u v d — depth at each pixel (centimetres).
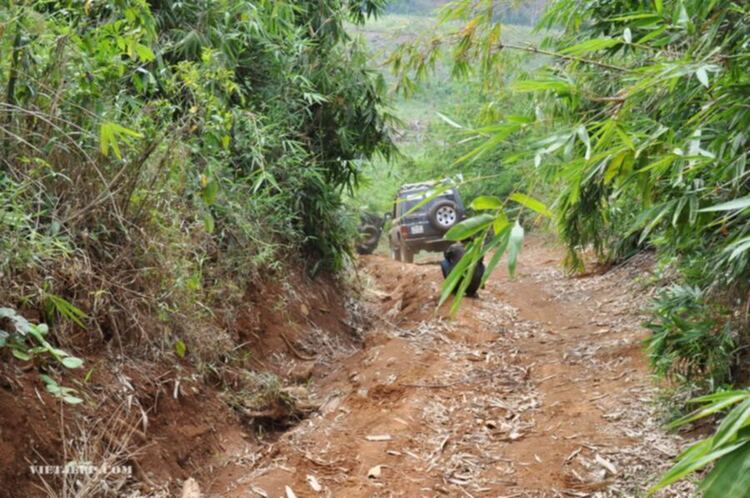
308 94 700
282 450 451
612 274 1090
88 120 414
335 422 506
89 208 418
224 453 443
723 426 138
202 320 520
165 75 516
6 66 377
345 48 805
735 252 208
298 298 733
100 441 362
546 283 1152
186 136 518
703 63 243
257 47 684
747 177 300
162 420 419
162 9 579
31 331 321
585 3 471
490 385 597
